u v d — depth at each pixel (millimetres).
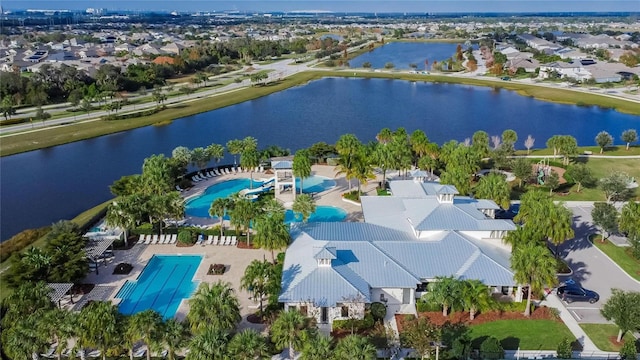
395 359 50594
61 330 46281
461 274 60406
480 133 117438
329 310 57219
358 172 93375
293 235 70438
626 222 72875
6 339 48656
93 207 99000
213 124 171375
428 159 103875
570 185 102812
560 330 55719
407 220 74125
